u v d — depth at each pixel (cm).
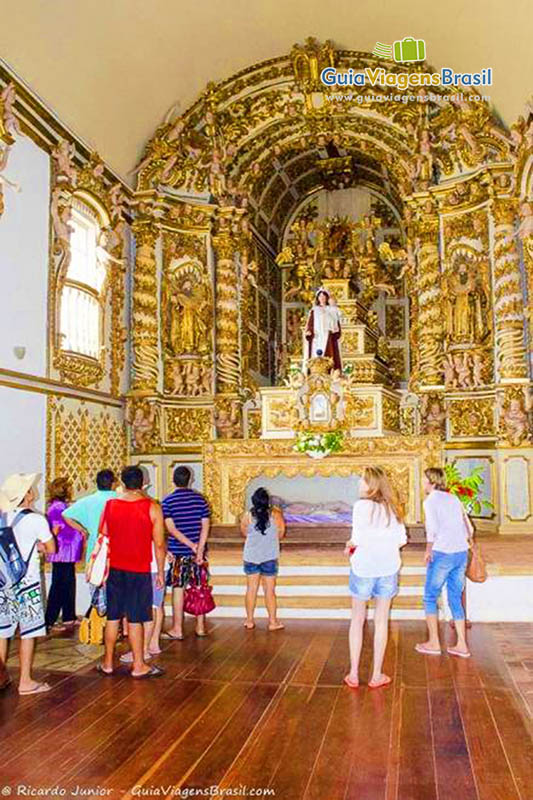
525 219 1381
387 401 1398
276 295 1956
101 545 675
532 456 1365
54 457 1142
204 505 802
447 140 1513
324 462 1141
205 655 723
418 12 1321
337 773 448
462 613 719
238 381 1578
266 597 834
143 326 1470
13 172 1044
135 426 1438
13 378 1022
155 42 1269
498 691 604
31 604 617
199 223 1565
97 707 572
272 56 1490
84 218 1303
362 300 1753
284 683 630
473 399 1481
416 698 587
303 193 2008
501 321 1420
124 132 1378
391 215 1975
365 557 618
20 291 1050
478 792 421
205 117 1529
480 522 1440
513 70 1294
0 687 614
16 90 1046
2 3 942
